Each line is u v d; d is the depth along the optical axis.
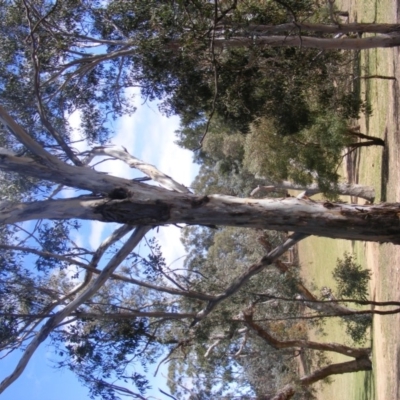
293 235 10.06
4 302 10.06
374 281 19.48
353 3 22.56
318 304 19.28
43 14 12.76
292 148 15.86
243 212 8.26
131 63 14.23
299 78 14.41
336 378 27.39
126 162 9.82
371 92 19.11
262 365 23.73
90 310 11.80
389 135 16.23
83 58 13.40
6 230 10.38
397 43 12.57
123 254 8.66
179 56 12.40
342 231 8.30
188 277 16.00
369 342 20.72
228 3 13.30
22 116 12.56
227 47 12.85
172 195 8.27
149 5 11.70
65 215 8.13
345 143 15.74
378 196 18.00
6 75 12.74
